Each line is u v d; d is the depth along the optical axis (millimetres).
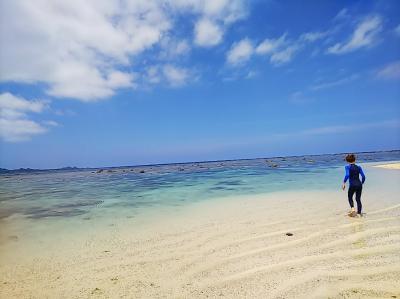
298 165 47719
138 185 23672
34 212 12312
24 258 6371
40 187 27047
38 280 5195
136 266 5656
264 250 6141
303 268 5105
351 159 9031
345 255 5582
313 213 9438
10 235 8422
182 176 33406
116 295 4531
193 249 6480
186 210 11211
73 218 10680
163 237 7543
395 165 33688
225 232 7691
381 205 10156
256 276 4922
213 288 4605
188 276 5102
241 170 41062
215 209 11109
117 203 13797
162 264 5699
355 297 4066
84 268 5672
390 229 7102
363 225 7617
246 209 10750
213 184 21297
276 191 15578
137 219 9969
